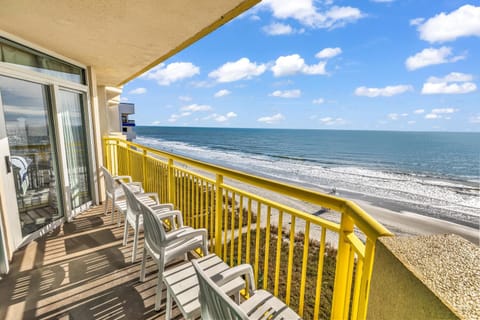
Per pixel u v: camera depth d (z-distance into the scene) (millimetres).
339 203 968
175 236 1636
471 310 403
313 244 6121
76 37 2572
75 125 3557
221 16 2090
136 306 1753
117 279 2047
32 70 2709
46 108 2965
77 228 3039
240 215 1687
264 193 14242
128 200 2344
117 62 3619
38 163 2818
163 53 3207
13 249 2393
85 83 3750
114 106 7867
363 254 810
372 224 728
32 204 2725
